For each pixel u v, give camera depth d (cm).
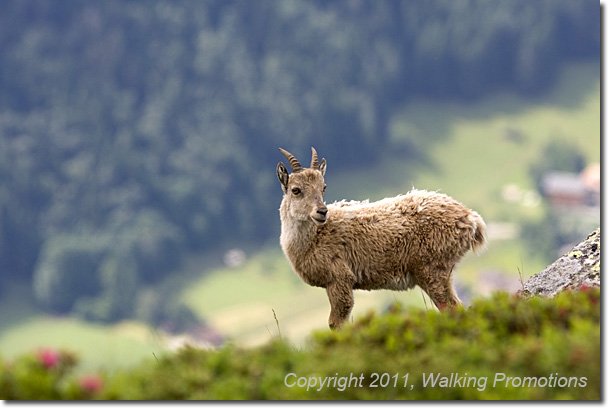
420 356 2439
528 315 2714
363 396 2344
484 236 3816
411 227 3775
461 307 2956
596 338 2408
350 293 3834
